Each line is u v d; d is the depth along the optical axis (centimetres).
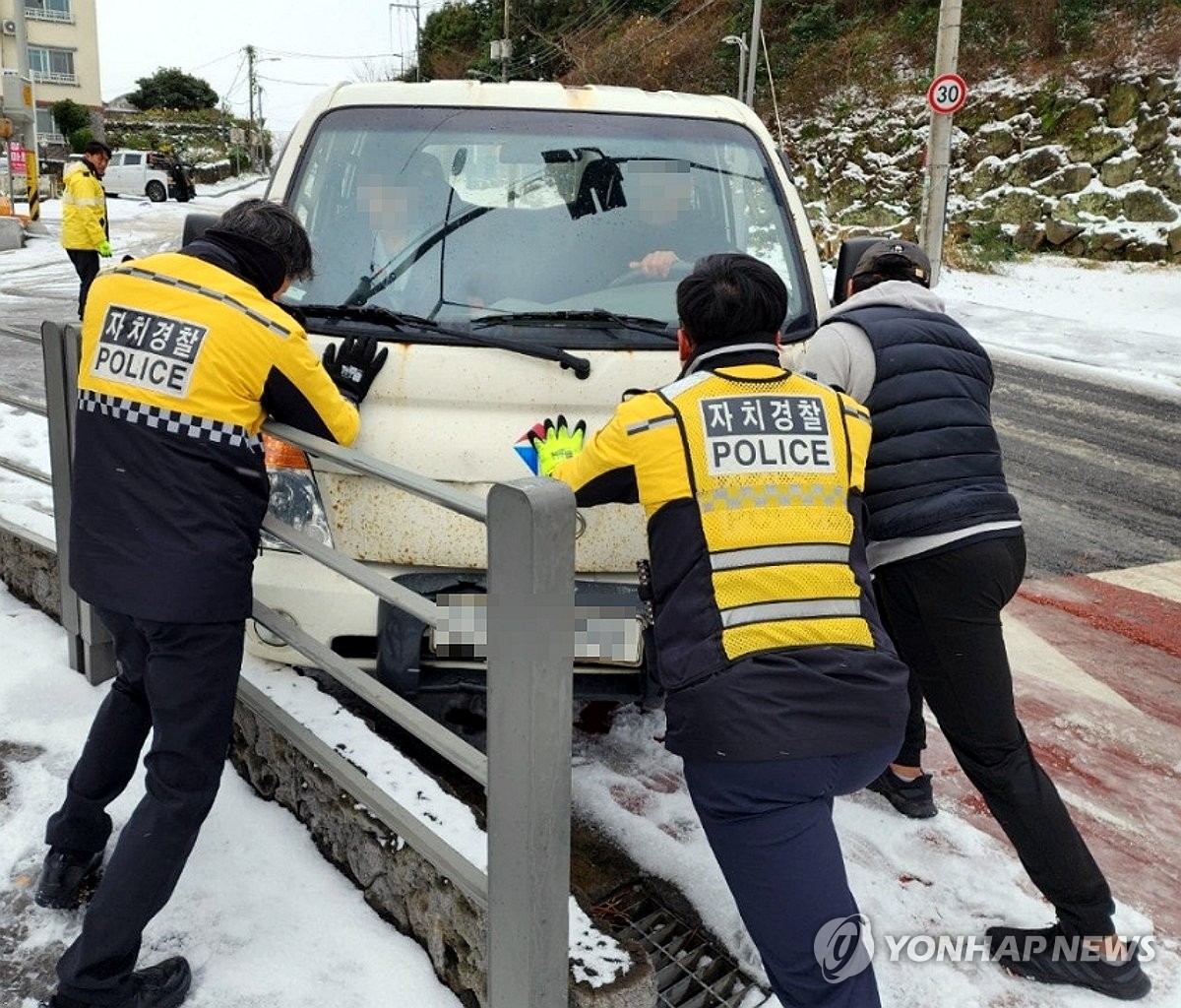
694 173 341
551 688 188
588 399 285
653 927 269
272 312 221
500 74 4031
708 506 200
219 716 223
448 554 280
